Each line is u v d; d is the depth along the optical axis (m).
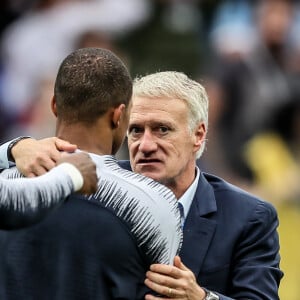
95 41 36.69
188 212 17.39
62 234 15.14
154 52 39.25
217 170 33.38
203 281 17.00
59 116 15.59
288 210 29.62
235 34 38.59
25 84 38.31
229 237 17.23
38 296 15.07
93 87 15.41
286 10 38.16
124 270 15.16
